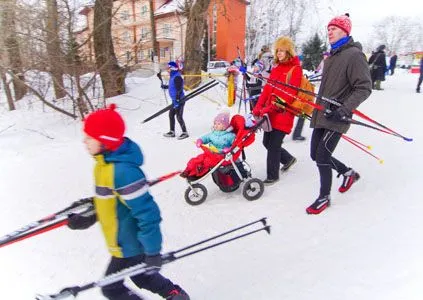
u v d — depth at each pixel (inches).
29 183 219.6
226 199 181.8
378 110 362.6
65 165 248.4
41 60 334.6
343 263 113.0
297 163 221.9
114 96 439.5
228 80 415.2
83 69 365.4
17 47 330.6
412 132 272.4
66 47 341.7
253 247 134.5
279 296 103.2
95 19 373.1
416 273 98.2
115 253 86.2
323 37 1486.2
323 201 155.1
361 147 225.0
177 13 543.5
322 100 150.0
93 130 77.4
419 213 136.8
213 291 111.9
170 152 264.1
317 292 101.3
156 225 80.5
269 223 152.1
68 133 335.0
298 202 169.0
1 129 362.0
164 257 89.9
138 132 326.3
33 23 324.5
